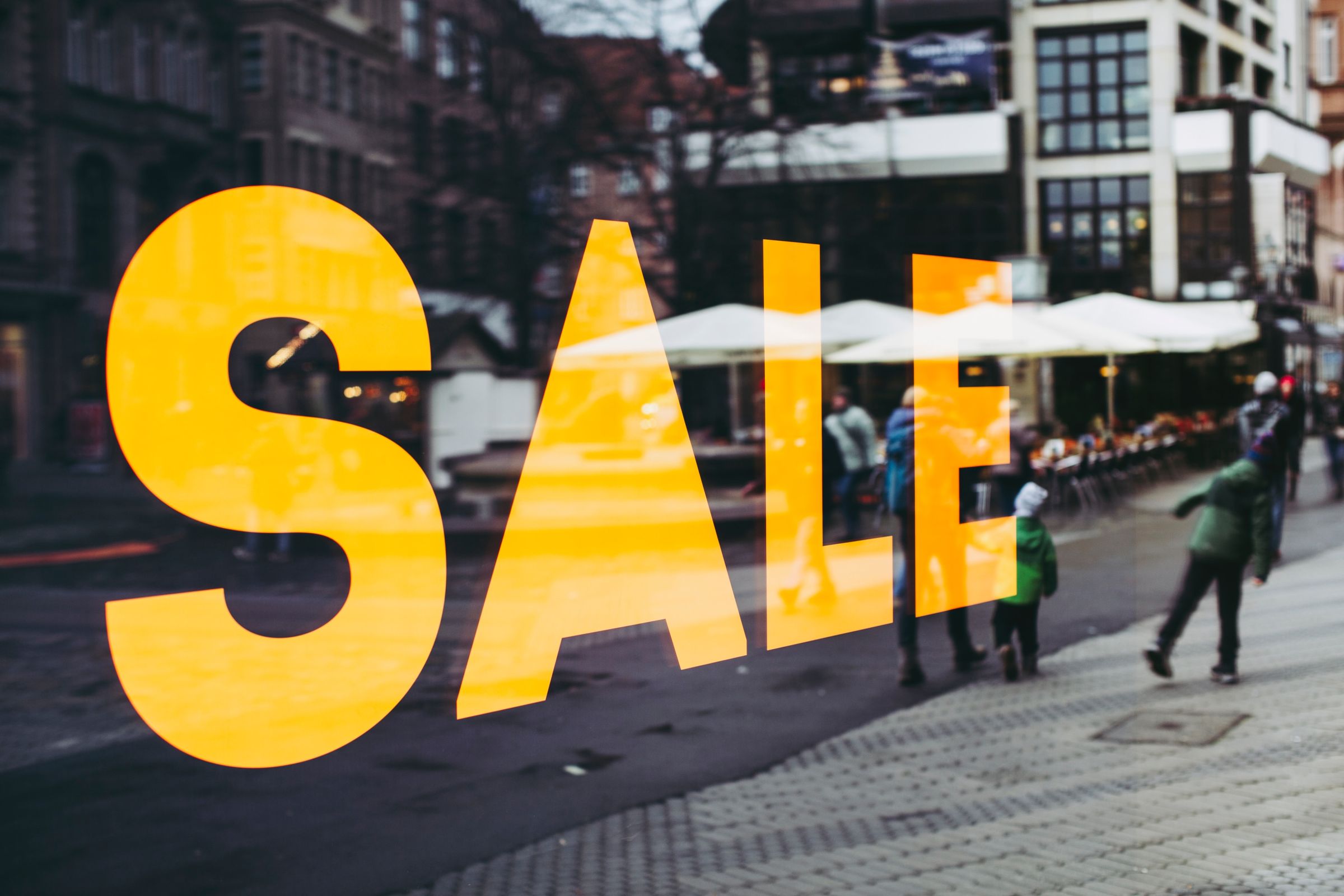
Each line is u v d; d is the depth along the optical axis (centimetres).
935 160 2206
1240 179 1738
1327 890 409
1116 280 2244
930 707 667
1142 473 1852
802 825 487
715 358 1419
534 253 1156
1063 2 2233
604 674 749
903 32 2225
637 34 1494
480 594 899
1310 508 1582
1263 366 1758
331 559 1105
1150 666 706
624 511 979
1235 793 510
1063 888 418
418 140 1049
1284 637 812
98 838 461
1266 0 1752
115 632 678
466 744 604
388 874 434
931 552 745
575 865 445
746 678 738
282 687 668
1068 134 2280
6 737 577
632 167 1576
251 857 447
